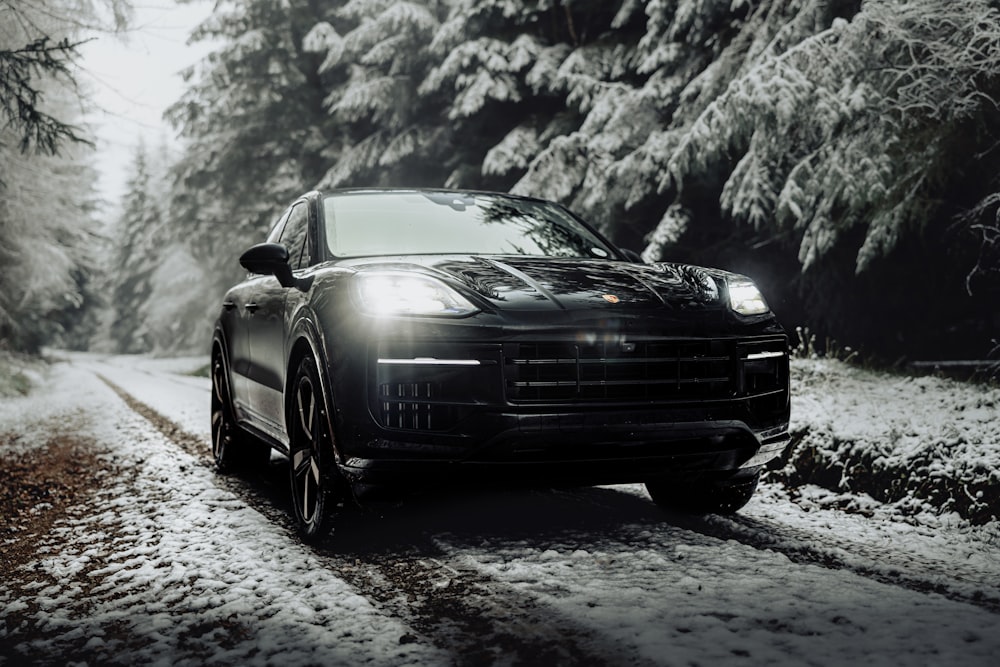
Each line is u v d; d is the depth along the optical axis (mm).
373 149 18703
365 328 3488
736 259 11312
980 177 8047
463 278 3703
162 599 3279
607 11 15305
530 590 3098
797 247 10273
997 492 4066
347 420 3465
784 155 8742
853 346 10312
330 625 2836
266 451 6074
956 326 10102
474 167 17188
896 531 3992
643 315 3531
